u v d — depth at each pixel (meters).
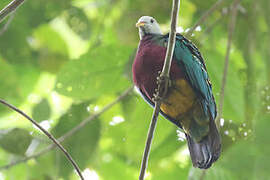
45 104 12.84
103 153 13.59
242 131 11.67
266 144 9.59
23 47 14.16
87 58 11.66
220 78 10.84
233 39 13.02
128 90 11.43
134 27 12.69
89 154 11.98
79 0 14.86
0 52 14.10
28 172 12.06
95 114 11.41
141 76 8.73
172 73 8.48
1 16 7.30
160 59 8.55
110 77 11.83
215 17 13.24
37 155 10.91
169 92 8.42
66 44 14.67
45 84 14.83
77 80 11.73
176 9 7.07
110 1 14.34
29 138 11.49
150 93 8.81
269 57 11.34
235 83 10.85
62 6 14.10
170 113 8.67
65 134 11.44
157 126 11.56
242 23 12.80
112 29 13.70
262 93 11.52
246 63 12.09
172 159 13.17
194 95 8.47
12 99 13.93
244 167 9.70
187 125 8.55
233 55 13.24
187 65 8.55
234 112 10.86
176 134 12.14
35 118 12.73
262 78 11.51
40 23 14.22
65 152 7.47
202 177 9.45
